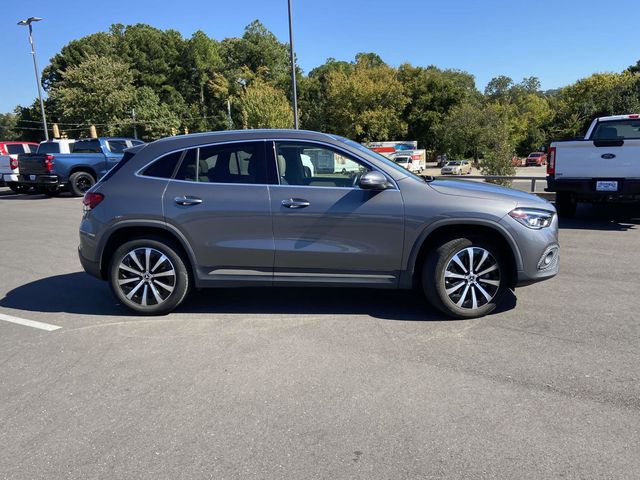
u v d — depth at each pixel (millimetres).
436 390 3361
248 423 3027
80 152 17562
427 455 2684
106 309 5199
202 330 4543
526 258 4484
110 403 3295
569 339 4160
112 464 2672
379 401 3240
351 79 62812
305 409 3166
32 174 17016
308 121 67750
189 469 2615
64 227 10703
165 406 3244
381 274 4637
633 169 8508
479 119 63781
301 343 4199
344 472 2564
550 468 2557
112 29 81625
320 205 4555
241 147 4762
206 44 76750
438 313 4859
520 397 3248
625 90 42031
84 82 60875
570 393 3287
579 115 59375
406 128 67750
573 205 10156
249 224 4641
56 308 5258
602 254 7160
